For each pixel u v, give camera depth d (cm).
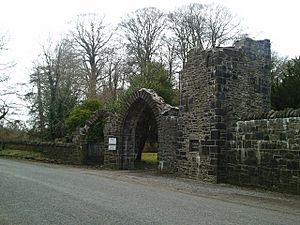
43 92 3719
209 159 1705
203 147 1756
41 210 877
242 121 1580
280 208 1048
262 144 1462
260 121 1480
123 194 1198
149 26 3819
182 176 1895
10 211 861
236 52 1777
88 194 1159
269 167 1423
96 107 3102
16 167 2183
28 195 1095
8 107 3797
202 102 1791
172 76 3528
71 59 3934
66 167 2392
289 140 1343
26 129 3894
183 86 1948
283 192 1353
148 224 757
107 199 1071
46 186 1315
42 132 3656
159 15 3803
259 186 1463
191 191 1373
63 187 1309
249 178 1516
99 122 2659
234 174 1602
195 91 1848
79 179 1625
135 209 923
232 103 1730
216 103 1694
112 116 2438
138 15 3853
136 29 3853
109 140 2419
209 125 1727
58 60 3781
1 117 3791
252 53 1844
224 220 834
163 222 783
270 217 900
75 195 1124
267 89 1884
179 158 1938
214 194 1306
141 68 3553
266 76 1889
